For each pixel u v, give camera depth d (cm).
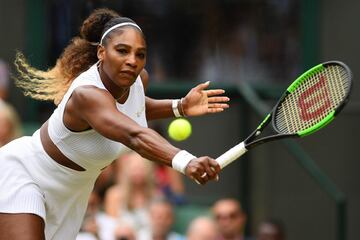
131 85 1235
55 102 1364
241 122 2472
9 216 1307
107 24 1242
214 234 2028
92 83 1238
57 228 1359
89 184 1344
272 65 2581
